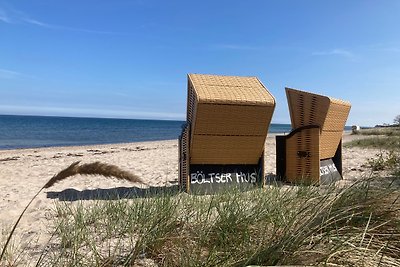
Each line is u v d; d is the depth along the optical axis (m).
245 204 3.50
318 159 6.17
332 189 3.38
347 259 2.36
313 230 2.55
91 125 102.88
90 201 5.02
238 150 5.44
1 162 10.99
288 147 6.48
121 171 1.58
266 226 2.88
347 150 13.84
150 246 2.83
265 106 5.10
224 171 5.58
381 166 8.04
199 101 4.84
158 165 9.80
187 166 5.28
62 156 13.00
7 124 92.31
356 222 2.88
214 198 3.84
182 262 2.48
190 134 5.25
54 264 2.40
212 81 5.34
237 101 4.97
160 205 3.46
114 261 2.65
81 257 2.60
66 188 6.20
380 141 16.28
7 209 4.61
